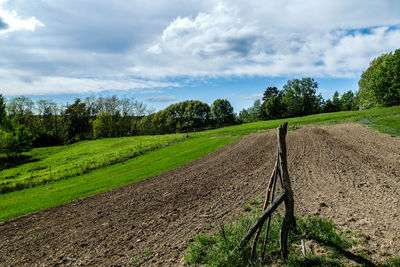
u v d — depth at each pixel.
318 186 9.46
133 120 78.81
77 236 8.12
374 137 21.66
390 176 9.80
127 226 8.41
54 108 80.31
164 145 35.78
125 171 20.95
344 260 4.55
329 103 87.81
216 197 10.16
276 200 4.85
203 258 5.34
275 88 88.50
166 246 6.50
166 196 11.41
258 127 42.09
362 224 5.85
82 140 74.50
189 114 75.44
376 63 54.47
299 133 26.33
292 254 4.93
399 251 4.59
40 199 14.16
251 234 4.78
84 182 18.42
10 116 71.69
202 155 23.52
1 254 7.41
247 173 13.66
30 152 53.75
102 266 5.99
